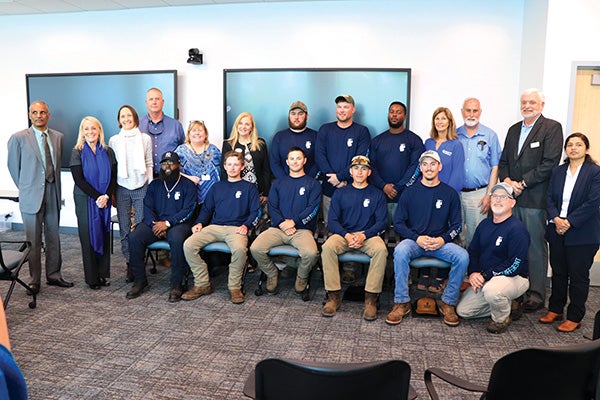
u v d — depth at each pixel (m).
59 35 5.70
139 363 2.72
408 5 4.87
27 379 2.52
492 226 3.39
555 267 3.34
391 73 4.90
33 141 3.82
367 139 4.27
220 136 5.41
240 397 2.38
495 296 3.13
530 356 1.46
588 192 3.17
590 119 4.26
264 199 4.48
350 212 3.77
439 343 3.04
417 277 4.38
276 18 5.13
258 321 3.37
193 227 3.94
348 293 3.98
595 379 1.58
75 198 3.94
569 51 4.09
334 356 2.85
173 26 5.37
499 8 4.72
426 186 3.66
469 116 4.00
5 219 6.27
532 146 3.59
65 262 4.80
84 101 5.64
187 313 3.50
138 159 4.10
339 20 5.01
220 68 5.31
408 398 1.56
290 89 5.09
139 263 3.85
